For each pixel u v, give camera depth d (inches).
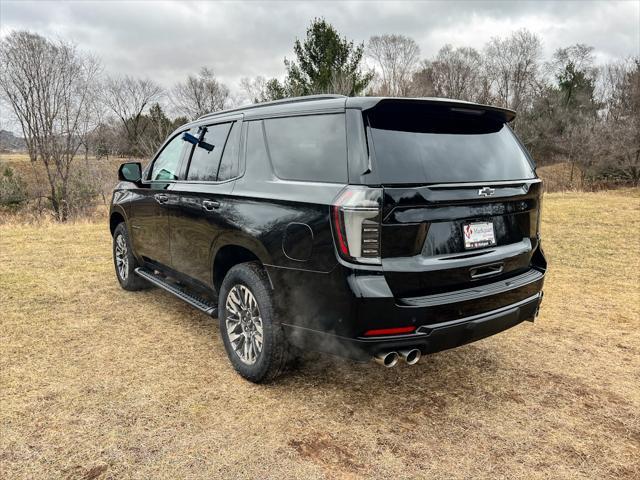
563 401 117.9
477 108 112.6
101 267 248.1
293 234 105.7
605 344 153.5
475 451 97.4
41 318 170.9
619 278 230.8
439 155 106.0
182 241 152.6
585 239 320.5
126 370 130.6
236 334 129.0
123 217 197.2
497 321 108.5
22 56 951.6
